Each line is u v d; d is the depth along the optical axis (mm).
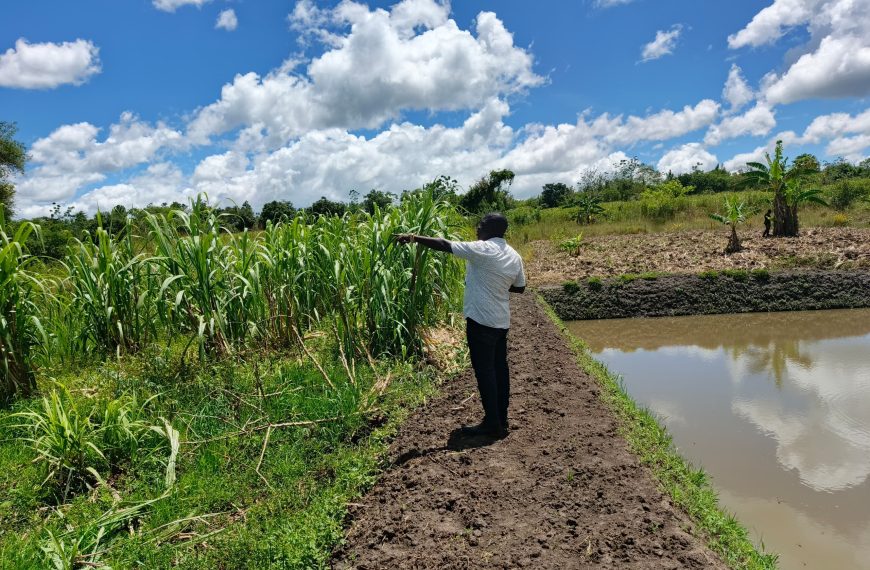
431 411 5156
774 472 5324
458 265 7793
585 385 6066
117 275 6109
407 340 6293
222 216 6340
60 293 6465
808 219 23219
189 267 5867
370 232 6559
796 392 7570
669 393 7773
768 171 19703
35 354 5680
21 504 3588
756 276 13836
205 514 3465
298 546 3066
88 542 3125
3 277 5027
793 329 11430
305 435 4512
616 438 4660
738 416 6770
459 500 3633
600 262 17469
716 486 5082
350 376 5297
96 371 5645
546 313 11227
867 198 24953
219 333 5891
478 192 30422
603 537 3256
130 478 3898
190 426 4508
